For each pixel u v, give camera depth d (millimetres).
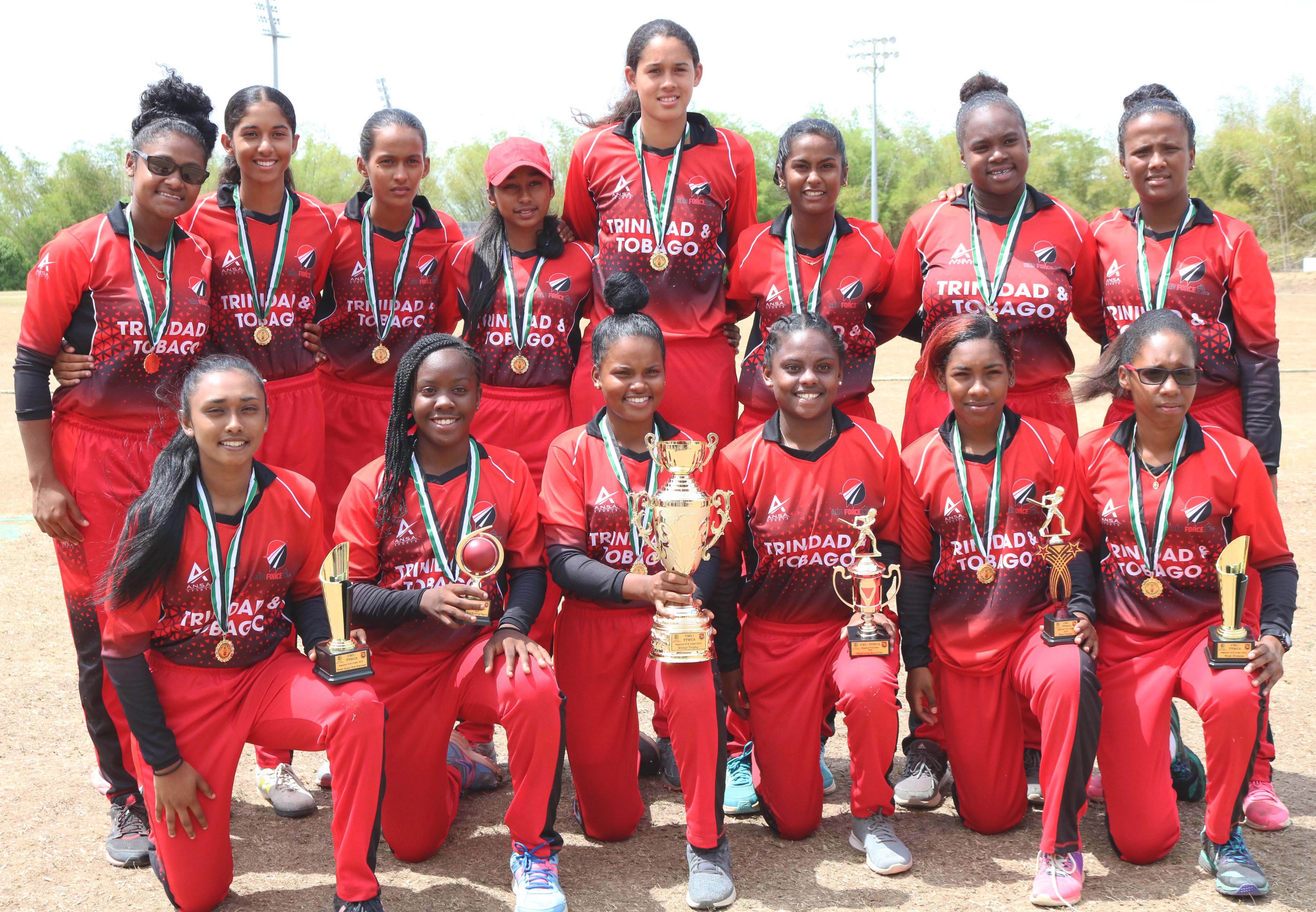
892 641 4125
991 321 4277
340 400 5547
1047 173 65500
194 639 3789
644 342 4285
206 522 3756
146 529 3623
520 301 5238
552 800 3840
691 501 3848
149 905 3891
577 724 4262
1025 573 4262
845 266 5105
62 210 71750
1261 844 4207
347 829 3619
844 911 3775
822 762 4566
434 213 5527
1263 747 4371
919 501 4406
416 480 4195
